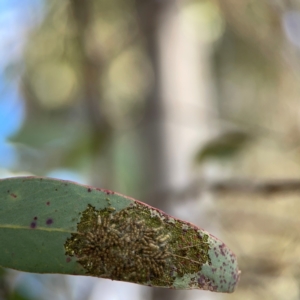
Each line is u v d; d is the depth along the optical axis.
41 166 0.77
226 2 0.79
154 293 0.67
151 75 0.75
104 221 0.38
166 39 0.75
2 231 0.38
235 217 0.74
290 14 0.77
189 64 0.76
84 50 0.81
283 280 0.68
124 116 0.84
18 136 0.77
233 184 0.59
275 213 0.74
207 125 0.74
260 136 0.73
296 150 0.78
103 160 0.80
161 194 0.66
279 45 0.78
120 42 0.84
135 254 0.38
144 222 0.38
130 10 0.83
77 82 0.89
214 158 0.68
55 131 0.80
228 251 0.38
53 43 0.86
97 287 0.69
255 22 0.79
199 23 0.82
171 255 0.38
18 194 0.38
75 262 0.38
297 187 0.53
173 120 0.72
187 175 0.70
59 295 0.57
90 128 0.80
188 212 0.66
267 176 0.75
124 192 0.87
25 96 0.90
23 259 0.38
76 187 0.39
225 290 0.38
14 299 0.51
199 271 0.38
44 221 0.38
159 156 0.71
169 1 0.76
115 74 0.90
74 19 0.79
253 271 0.68
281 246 0.72
